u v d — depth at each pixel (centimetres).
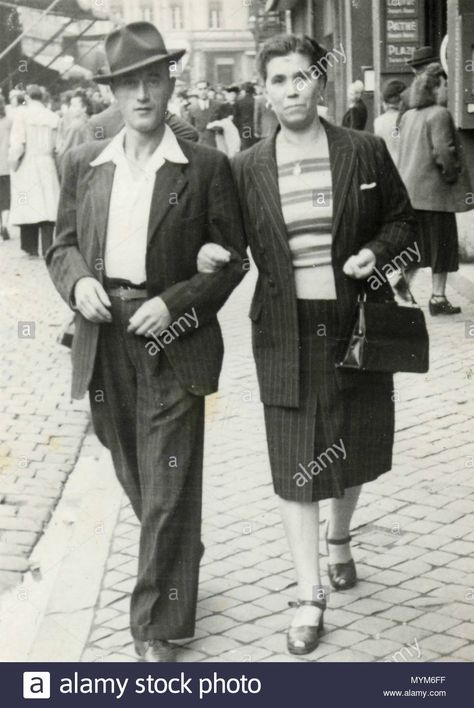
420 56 1104
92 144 412
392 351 406
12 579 486
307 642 405
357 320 407
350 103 1362
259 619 434
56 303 1090
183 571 400
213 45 2027
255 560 487
